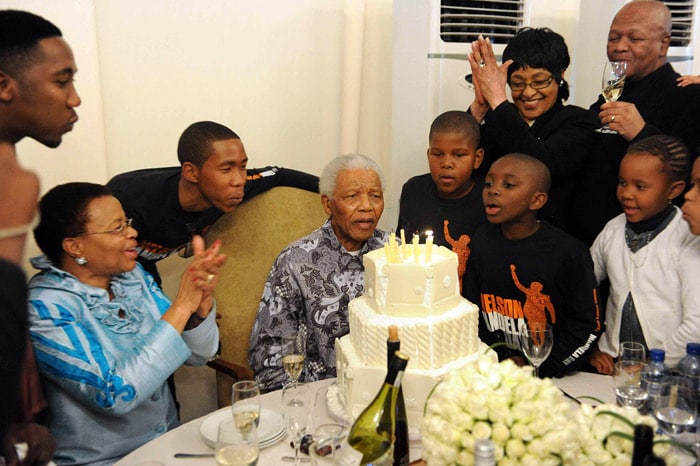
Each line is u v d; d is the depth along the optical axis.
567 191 2.66
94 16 2.66
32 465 1.06
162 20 2.85
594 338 2.04
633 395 1.59
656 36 2.65
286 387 1.66
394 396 1.34
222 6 2.96
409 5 2.98
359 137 3.40
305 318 2.23
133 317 1.88
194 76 2.97
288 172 2.76
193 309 1.80
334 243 2.22
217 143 2.28
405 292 1.57
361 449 1.31
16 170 0.80
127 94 2.84
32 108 1.76
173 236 2.46
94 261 1.78
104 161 2.77
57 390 1.69
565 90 2.70
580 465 1.14
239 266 2.65
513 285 2.24
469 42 3.01
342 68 3.28
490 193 2.21
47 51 1.73
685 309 2.05
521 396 1.14
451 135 2.36
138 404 1.69
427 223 2.53
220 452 1.29
